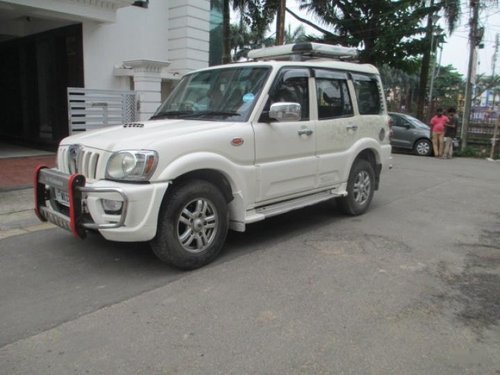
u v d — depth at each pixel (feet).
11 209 21.48
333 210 23.58
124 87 38.93
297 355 10.26
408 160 49.06
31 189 25.03
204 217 15.02
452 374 9.71
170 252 14.21
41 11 32.30
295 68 18.06
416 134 54.90
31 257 15.98
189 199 14.38
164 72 43.34
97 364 9.82
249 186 16.22
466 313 12.47
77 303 12.58
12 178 27.12
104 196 13.20
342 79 20.67
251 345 10.62
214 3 65.92
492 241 18.97
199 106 17.65
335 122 19.92
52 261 15.62
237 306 12.51
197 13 42.65
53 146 40.50
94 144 14.44
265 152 16.65
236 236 18.80
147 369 9.66
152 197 13.35
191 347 10.50
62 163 15.67
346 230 19.97
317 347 10.59
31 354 10.16
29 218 20.36
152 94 36.04
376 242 18.35
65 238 17.98
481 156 54.95
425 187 31.73
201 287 13.67
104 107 33.76
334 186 20.53
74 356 10.10
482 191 30.71
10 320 11.62
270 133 16.74
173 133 14.43
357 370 9.75
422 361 10.16
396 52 72.08
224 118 16.51
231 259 16.05
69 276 14.40
